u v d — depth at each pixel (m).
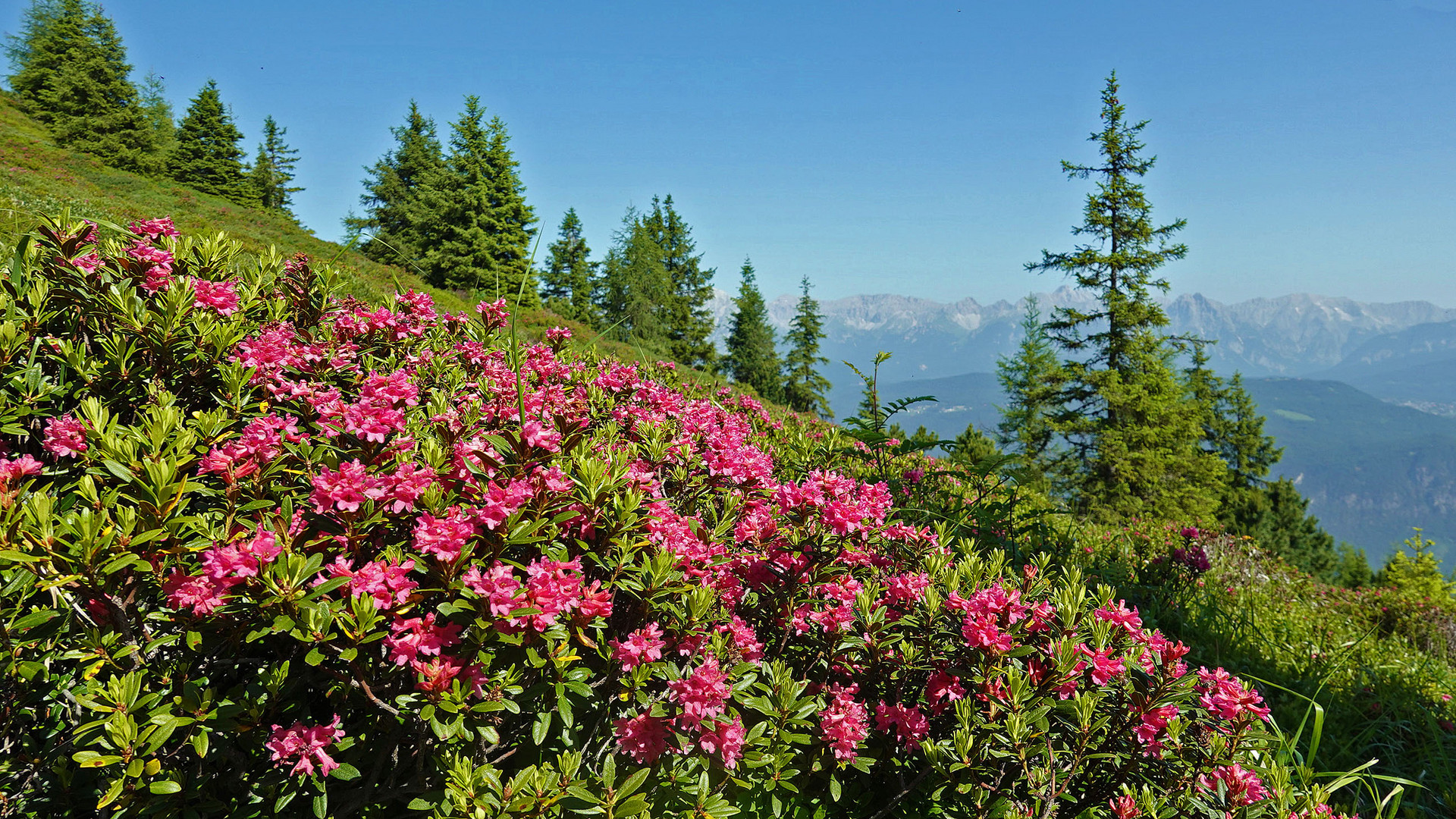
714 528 2.78
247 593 1.68
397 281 4.20
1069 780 2.35
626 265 62.31
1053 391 31.12
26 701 1.88
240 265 3.73
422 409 2.91
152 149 66.94
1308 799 2.56
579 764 1.98
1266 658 5.39
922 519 4.45
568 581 1.90
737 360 68.81
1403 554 33.03
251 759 1.97
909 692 2.76
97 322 2.70
